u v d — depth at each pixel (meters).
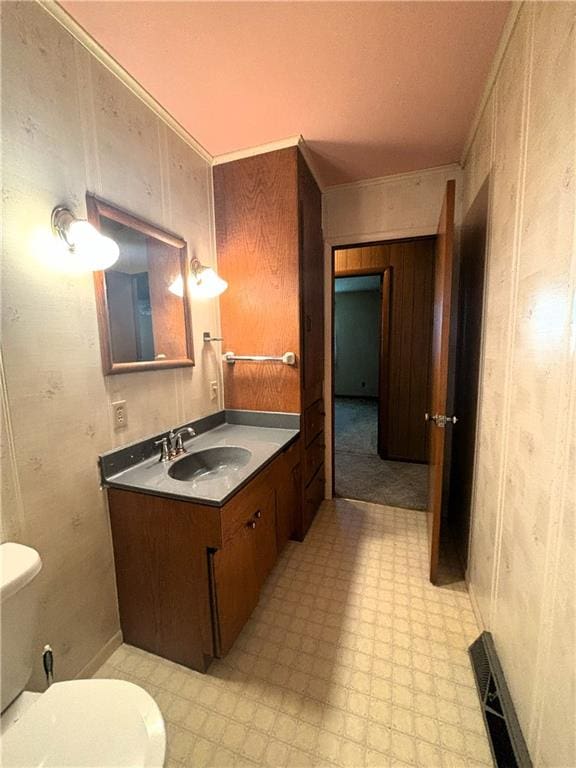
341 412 5.97
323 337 2.52
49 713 0.79
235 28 1.10
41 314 1.03
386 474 3.17
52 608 1.10
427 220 2.16
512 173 1.14
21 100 0.96
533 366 0.95
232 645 1.34
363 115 1.58
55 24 1.04
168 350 1.63
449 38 1.17
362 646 1.38
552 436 0.82
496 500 1.28
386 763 1.00
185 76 1.31
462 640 1.41
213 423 2.00
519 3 1.03
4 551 0.90
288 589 1.71
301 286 1.92
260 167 1.85
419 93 1.44
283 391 2.00
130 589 1.34
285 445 1.74
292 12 1.06
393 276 3.31
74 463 1.16
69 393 1.13
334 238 2.39
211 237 1.96
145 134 1.44
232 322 2.03
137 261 1.43
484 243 1.53
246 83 1.36
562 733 0.74
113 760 0.72
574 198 0.73
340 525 2.31
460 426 2.11
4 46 0.91
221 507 1.14
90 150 1.18
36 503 1.04
